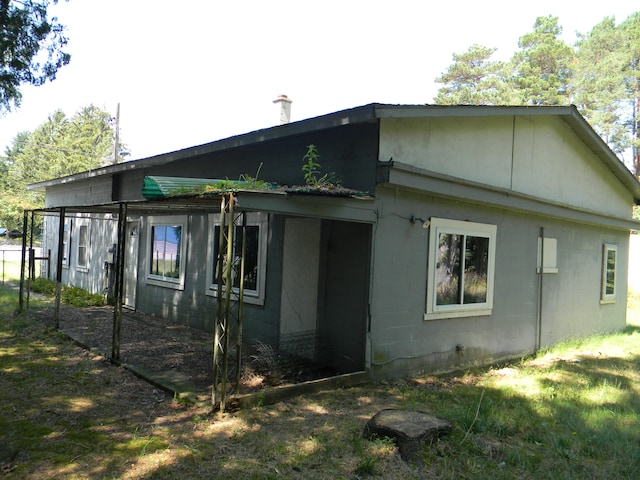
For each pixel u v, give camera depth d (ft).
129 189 40.91
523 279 30.12
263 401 17.57
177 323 33.86
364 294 21.70
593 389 22.63
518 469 13.74
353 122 20.16
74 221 51.57
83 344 25.55
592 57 110.22
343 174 22.22
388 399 19.15
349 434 15.24
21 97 43.55
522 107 27.71
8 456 13.12
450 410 17.74
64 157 165.07
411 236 22.79
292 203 17.61
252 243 27.94
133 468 12.64
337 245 23.50
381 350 21.59
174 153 31.50
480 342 26.91
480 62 120.57
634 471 13.98
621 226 39.04
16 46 37.27
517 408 19.20
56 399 17.60
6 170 183.83
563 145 33.73
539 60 111.96
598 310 38.37
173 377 20.18
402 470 13.15
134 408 17.03
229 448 13.93
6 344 25.44
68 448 13.71
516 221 29.53
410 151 22.24
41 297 43.34
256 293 27.22
